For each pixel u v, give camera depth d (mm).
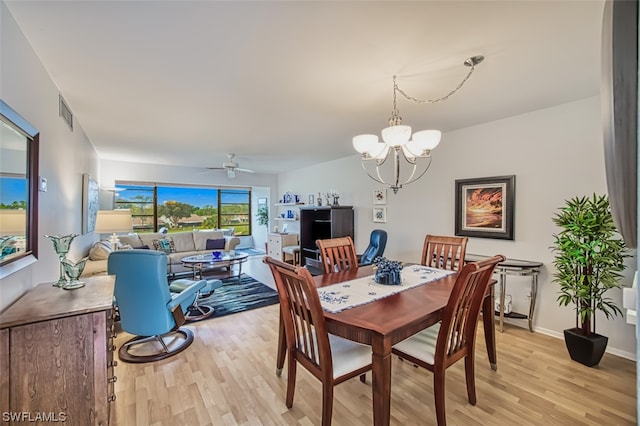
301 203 7008
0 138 1416
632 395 1981
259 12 1479
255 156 5562
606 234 2268
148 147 4723
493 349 2279
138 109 2910
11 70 1523
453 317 1614
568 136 2783
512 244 3180
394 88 2422
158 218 7285
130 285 2369
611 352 2557
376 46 1794
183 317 2645
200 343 2766
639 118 761
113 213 3736
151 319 2443
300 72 2135
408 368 2350
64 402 1420
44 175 2070
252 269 6246
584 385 2094
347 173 5586
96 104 2770
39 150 1933
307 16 1511
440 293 1974
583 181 2703
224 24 1579
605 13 925
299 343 1799
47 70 2088
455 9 1458
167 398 1959
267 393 2012
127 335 2949
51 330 1394
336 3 1412
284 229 7879
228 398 1960
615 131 896
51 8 1444
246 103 2760
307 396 1983
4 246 1463
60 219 2539
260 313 3572
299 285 1607
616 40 867
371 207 5023
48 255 2160
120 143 4422
